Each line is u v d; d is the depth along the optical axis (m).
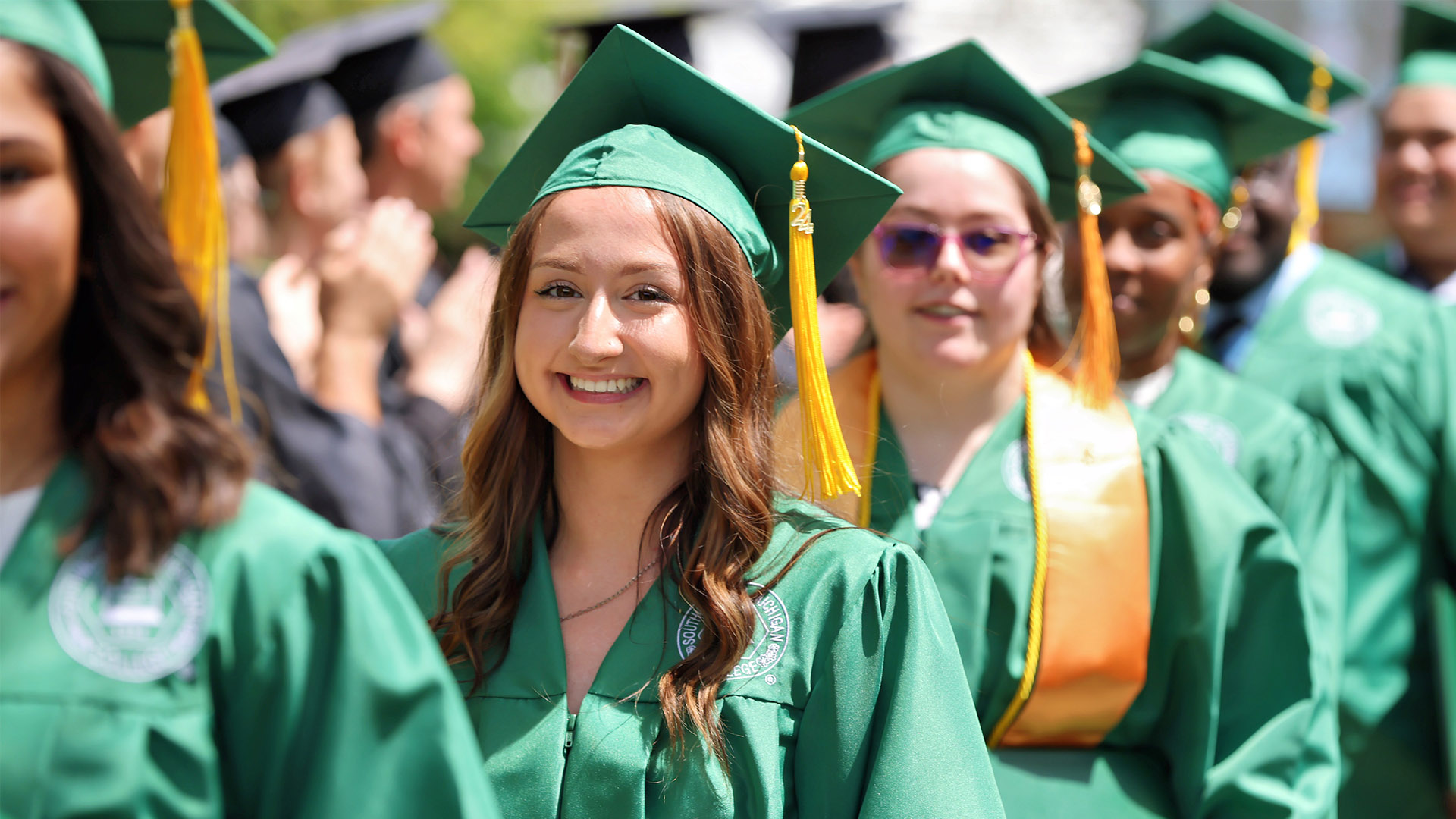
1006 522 6.09
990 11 20.06
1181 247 7.69
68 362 3.36
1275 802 5.93
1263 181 9.36
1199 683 6.09
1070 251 7.67
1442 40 10.57
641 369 4.39
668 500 4.64
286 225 9.15
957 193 6.12
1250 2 19.64
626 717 4.30
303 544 3.38
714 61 17.92
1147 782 6.08
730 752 4.25
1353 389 8.99
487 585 4.64
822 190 4.96
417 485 7.96
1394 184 10.67
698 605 4.39
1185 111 7.97
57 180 3.19
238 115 8.94
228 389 5.59
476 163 18.16
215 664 3.26
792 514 4.78
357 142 9.59
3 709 3.08
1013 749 6.02
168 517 3.23
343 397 7.84
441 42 18.14
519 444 4.76
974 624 5.93
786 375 6.77
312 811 3.31
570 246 4.38
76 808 3.04
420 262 8.25
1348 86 9.43
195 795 3.17
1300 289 9.47
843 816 4.35
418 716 3.41
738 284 4.50
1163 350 7.86
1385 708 8.46
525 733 4.34
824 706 4.37
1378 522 8.73
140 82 5.44
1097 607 5.98
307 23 17.06
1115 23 20.14
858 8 10.13
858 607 4.43
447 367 8.60
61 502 3.28
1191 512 6.23
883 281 6.21
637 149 4.51
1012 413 6.38
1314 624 6.28
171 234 5.02
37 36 3.22
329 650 3.38
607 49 4.64
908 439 6.42
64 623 3.16
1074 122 6.52
